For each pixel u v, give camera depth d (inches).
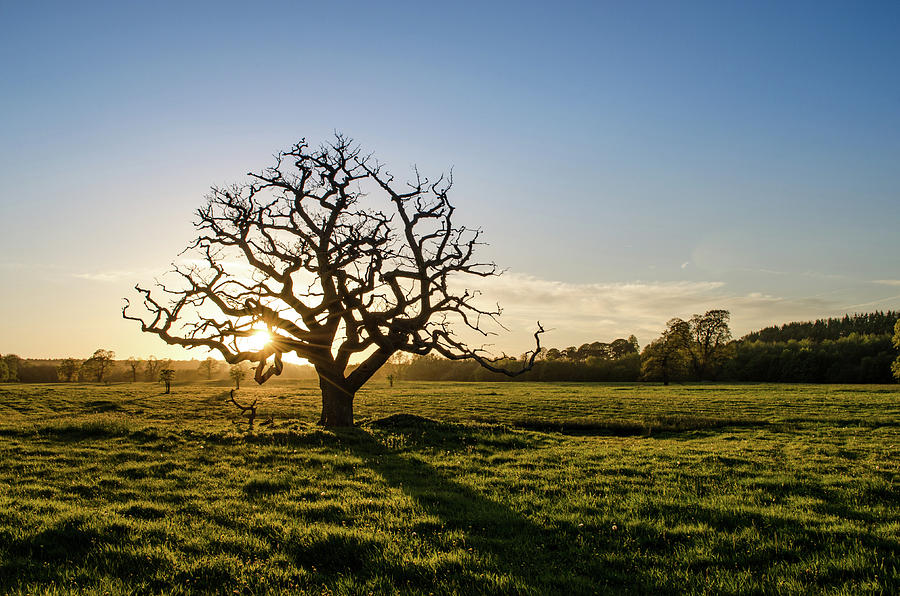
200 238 990.4
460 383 4099.4
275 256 1004.6
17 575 297.6
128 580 294.0
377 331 970.1
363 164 1052.5
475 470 662.5
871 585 305.0
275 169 1050.1
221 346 911.0
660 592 306.0
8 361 5014.8
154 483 537.6
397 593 289.3
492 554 353.4
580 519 439.8
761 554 360.8
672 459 749.3
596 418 1434.5
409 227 1036.5
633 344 6840.6
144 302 910.4
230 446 756.6
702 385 3422.7
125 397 2055.9
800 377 4220.0
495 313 1067.3
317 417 1502.2
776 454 816.9
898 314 7022.6
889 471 666.8
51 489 495.8
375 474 608.1
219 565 317.7
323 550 353.4
